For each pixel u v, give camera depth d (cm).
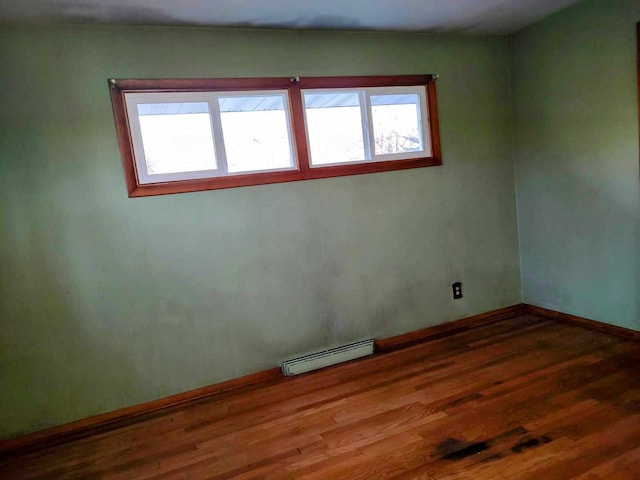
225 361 278
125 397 258
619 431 191
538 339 307
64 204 239
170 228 261
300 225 293
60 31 233
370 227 315
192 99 262
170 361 266
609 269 301
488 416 214
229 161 276
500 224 362
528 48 334
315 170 295
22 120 229
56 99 235
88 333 248
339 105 304
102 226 247
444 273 343
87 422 250
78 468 209
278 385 277
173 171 262
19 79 228
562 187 326
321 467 188
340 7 252
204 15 242
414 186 328
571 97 309
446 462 183
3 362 233
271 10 246
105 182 246
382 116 316
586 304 321
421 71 323
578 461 175
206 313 272
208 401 266
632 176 279
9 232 230
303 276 296
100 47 241
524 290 369
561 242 333
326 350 305
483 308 361
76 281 244
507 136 358
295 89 286
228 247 275
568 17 301
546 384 240
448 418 217
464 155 344
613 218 294
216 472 193
